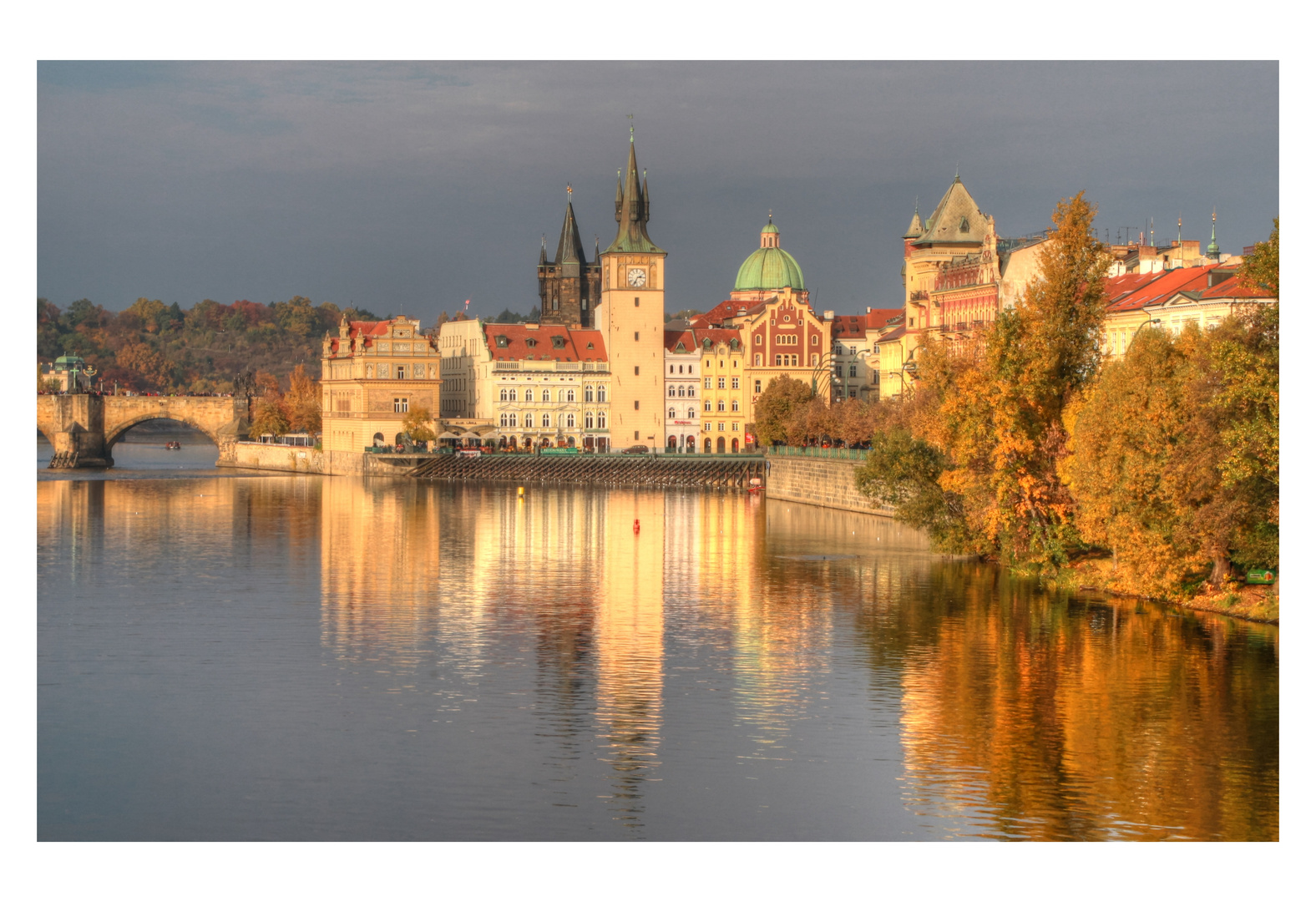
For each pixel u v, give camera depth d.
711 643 92.00
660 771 64.44
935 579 118.69
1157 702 73.69
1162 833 56.38
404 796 61.75
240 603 110.94
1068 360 114.19
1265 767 63.56
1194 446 91.38
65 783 63.88
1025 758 65.06
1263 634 88.81
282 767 65.81
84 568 133.50
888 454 130.12
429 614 105.12
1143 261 168.38
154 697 78.56
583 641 93.50
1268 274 82.88
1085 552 117.69
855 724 71.25
